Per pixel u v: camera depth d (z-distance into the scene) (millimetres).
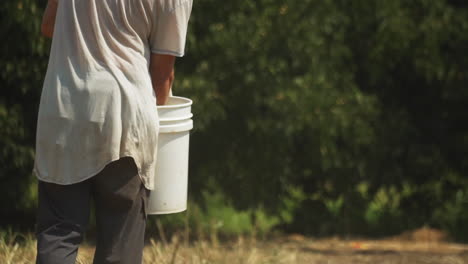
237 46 25797
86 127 11445
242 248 22219
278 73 26234
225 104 26188
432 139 30234
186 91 25234
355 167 28703
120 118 11484
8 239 23953
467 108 29922
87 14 11492
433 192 30062
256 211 27578
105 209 12008
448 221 29906
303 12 26531
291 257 22281
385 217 30453
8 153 24812
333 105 26859
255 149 26812
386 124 29266
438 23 28281
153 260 19047
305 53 26422
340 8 28391
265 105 26562
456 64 28906
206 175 27062
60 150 11555
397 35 28172
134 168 11797
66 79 11539
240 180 27172
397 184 29656
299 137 27422
